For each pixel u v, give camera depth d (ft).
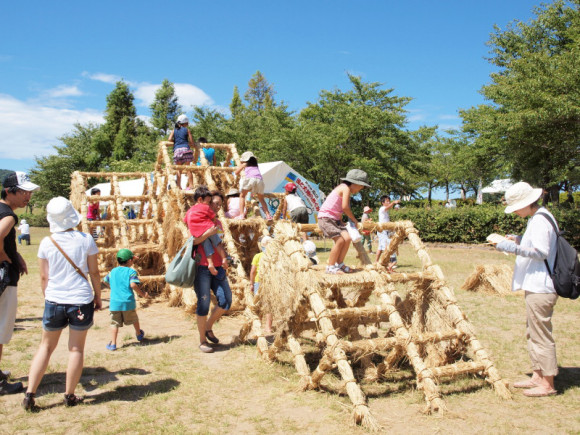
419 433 12.39
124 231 34.53
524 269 15.48
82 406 13.97
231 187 35.42
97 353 19.35
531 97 56.90
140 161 141.28
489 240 15.79
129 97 174.70
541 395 14.83
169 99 152.15
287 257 17.01
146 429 12.51
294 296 16.15
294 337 17.24
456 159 130.52
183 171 33.14
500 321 24.43
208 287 19.81
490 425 12.81
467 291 32.68
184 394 14.98
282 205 32.50
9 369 17.30
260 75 237.25
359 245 20.04
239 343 20.80
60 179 166.09
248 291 22.31
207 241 19.95
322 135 102.37
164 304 29.73
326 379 16.28
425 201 162.20
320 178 111.14
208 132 125.18
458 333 16.34
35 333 22.71
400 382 16.25
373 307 15.97
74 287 13.62
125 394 14.97
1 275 14.79
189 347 20.33
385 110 108.27
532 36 70.90
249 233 31.45
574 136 59.88
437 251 63.16
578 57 54.60
